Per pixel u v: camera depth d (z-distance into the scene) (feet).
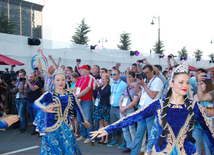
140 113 7.82
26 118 23.36
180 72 7.33
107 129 7.75
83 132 19.01
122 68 39.42
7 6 114.62
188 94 7.88
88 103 18.17
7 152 16.34
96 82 20.24
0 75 23.31
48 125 11.32
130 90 15.46
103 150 16.55
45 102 12.26
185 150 7.16
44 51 29.81
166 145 7.25
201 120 7.68
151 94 12.98
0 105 15.74
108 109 18.02
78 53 33.24
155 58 45.62
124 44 99.30
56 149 11.08
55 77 12.07
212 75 15.21
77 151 11.82
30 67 28.50
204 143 11.31
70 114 12.48
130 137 15.89
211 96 11.00
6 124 8.16
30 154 15.92
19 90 21.77
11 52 26.68
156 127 7.72
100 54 36.22
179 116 7.35
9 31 64.03
